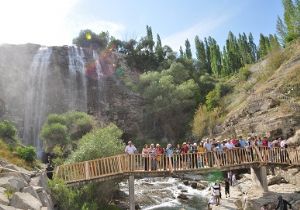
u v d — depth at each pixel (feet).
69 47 195.42
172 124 180.45
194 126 163.12
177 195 91.20
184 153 70.64
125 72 213.87
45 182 58.54
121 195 90.02
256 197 68.69
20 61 175.73
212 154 72.08
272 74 157.17
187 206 79.25
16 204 42.96
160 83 186.29
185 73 210.59
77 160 74.95
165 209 77.51
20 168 62.75
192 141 163.53
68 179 63.98
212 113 160.56
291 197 66.49
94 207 63.26
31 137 160.66
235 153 73.51
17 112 162.09
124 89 194.29
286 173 83.51
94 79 194.49
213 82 227.40
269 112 121.70
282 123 111.86
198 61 267.39
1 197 42.63
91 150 75.25
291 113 112.06
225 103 172.65
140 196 90.43
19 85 168.76
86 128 139.13
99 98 189.98
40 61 181.88
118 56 223.92
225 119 147.02
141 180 118.11
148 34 291.79
